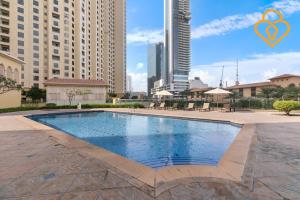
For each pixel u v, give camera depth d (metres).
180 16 128.38
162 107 25.56
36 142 6.23
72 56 69.69
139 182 3.26
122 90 113.75
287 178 3.43
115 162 4.25
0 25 51.72
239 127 11.12
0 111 18.70
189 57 130.50
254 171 3.74
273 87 41.22
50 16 62.97
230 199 2.72
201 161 6.03
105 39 98.75
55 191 2.93
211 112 19.72
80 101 33.88
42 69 61.75
